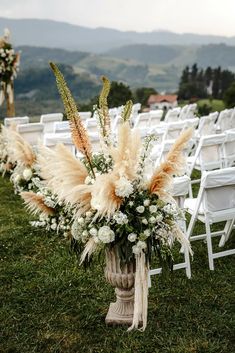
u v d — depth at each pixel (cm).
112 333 374
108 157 355
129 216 339
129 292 381
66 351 356
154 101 5603
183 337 367
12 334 378
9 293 442
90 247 355
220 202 482
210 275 470
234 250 488
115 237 348
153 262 497
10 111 1210
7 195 792
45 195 388
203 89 5691
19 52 1162
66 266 495
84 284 454
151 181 346
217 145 750
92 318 394
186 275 469
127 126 324
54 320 396
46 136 823
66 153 338
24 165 459
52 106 5328
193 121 898
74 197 335
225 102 3134
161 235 357
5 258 525
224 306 409
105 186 319
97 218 349
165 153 678
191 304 414
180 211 358
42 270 488
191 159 774
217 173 460
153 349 354
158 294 434
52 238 569
